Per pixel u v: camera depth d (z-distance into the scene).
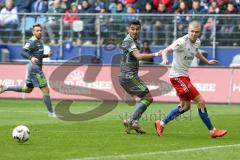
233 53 49.34
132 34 28.42
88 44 50.88
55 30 51.31
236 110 40.81
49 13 52.09
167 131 29.55
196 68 46.47
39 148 23.62
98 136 27.38
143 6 53.81
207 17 49.56
